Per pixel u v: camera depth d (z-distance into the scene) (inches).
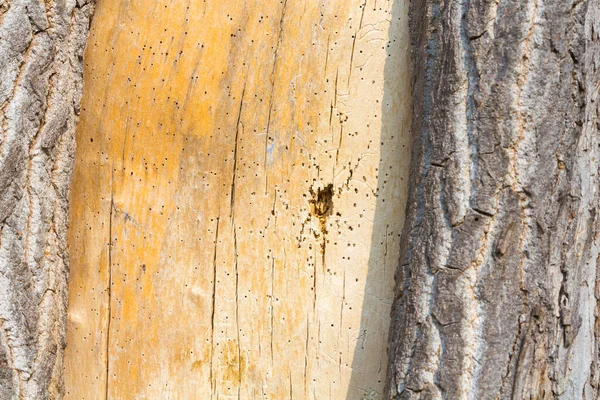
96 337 61.7
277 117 60.1
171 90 60.9
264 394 60.2
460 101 57.4
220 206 60.5
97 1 61.9
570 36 57.2
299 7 60.1
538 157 57.0
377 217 59.5
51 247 61.1
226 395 60.5
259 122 60.2
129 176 61.4
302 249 59.9
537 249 57.0
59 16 60.8
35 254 60.5
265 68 60.2
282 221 60.0
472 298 56.9
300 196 59.9
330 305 59.7
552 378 57.4
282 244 60.0
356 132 59.7
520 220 56.9
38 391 60.5
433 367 57.0
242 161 60.3
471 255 56.9
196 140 60.6
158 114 61.0
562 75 57.2
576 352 58.4
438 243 57.3
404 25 59.6
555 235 57.2
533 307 56.9
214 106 60.5
